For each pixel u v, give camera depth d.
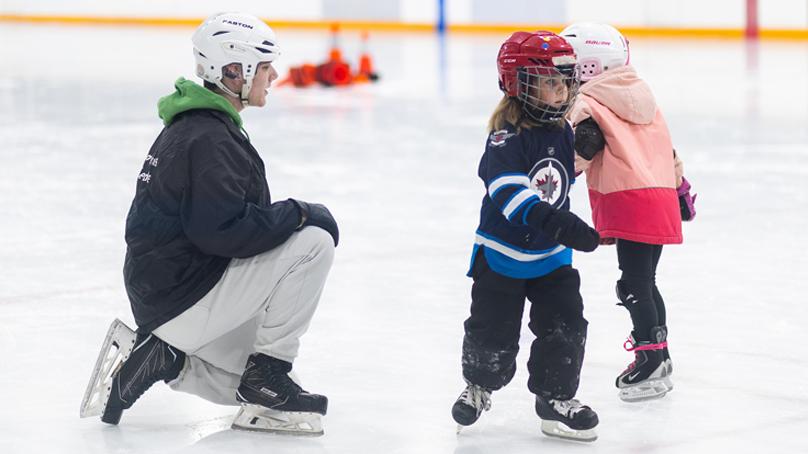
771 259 17.06
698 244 18.16
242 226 9.55
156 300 9.84
